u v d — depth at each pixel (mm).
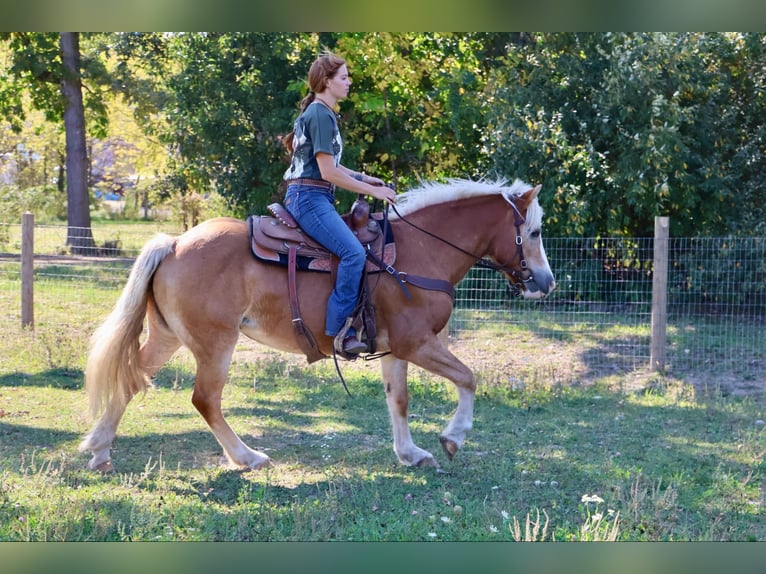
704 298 12953
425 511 4852
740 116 13281
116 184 39781
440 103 13922
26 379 8109
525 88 13211
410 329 5336
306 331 5242
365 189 5184
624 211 13000
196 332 5195
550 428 6984
